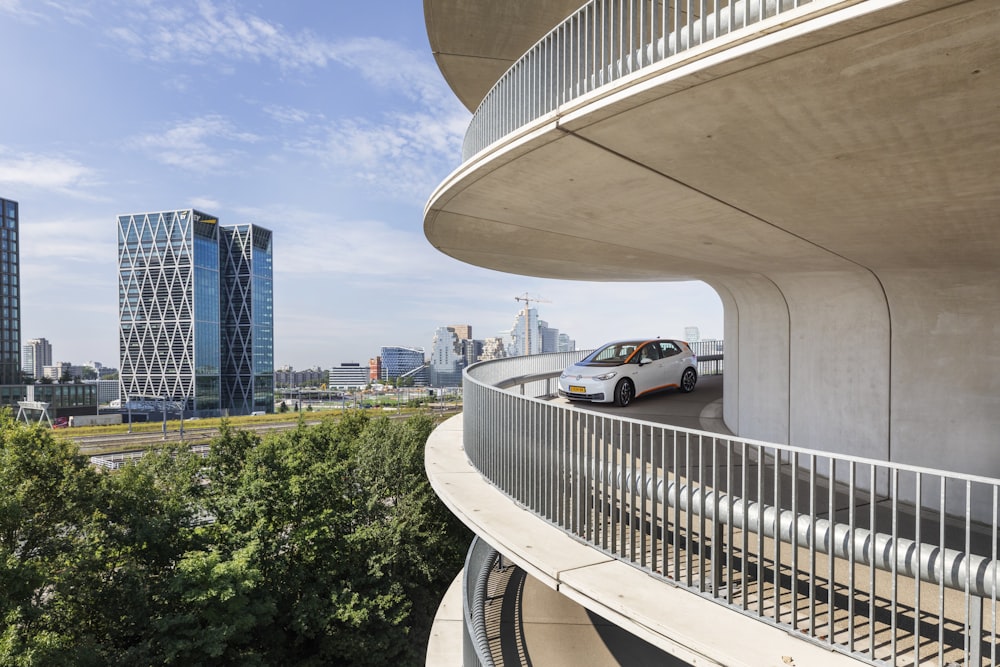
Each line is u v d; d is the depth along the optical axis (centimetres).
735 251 809
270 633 2372
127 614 1875
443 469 852
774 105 376
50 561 1838
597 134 464
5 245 15950
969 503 303
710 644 356
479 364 1338
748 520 395
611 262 1144
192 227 17875
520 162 557
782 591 445
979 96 327
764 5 341
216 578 1911
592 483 578
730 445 402
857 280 777
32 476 1919
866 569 491
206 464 2895
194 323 17962
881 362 756
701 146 454
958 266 650
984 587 300
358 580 2673
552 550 522
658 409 1320
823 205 535
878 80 331
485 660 552
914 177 441
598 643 677
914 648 338
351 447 3962
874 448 766
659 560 505
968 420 662
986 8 261
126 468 2422
